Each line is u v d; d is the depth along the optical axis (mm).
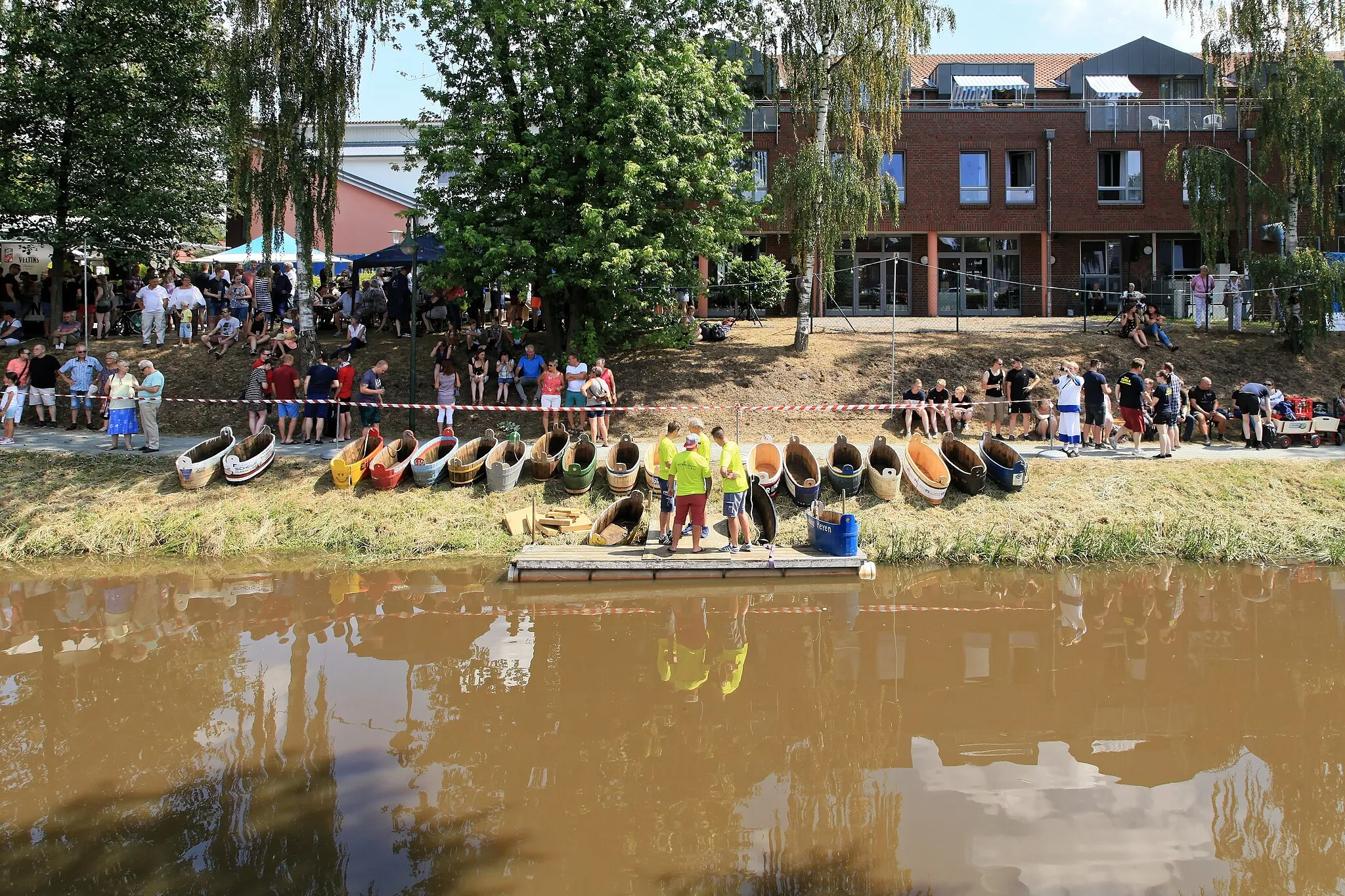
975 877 6031
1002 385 18656
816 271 28531
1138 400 16719
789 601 12016
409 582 12836
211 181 23594
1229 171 22656
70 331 21188
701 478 12930
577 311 20109
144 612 11562
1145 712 8594
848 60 21125
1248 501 14930
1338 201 23844
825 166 21047
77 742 7961
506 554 13977
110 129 21422
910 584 12750
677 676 9477
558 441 16672
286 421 17703
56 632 10844
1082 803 6977
